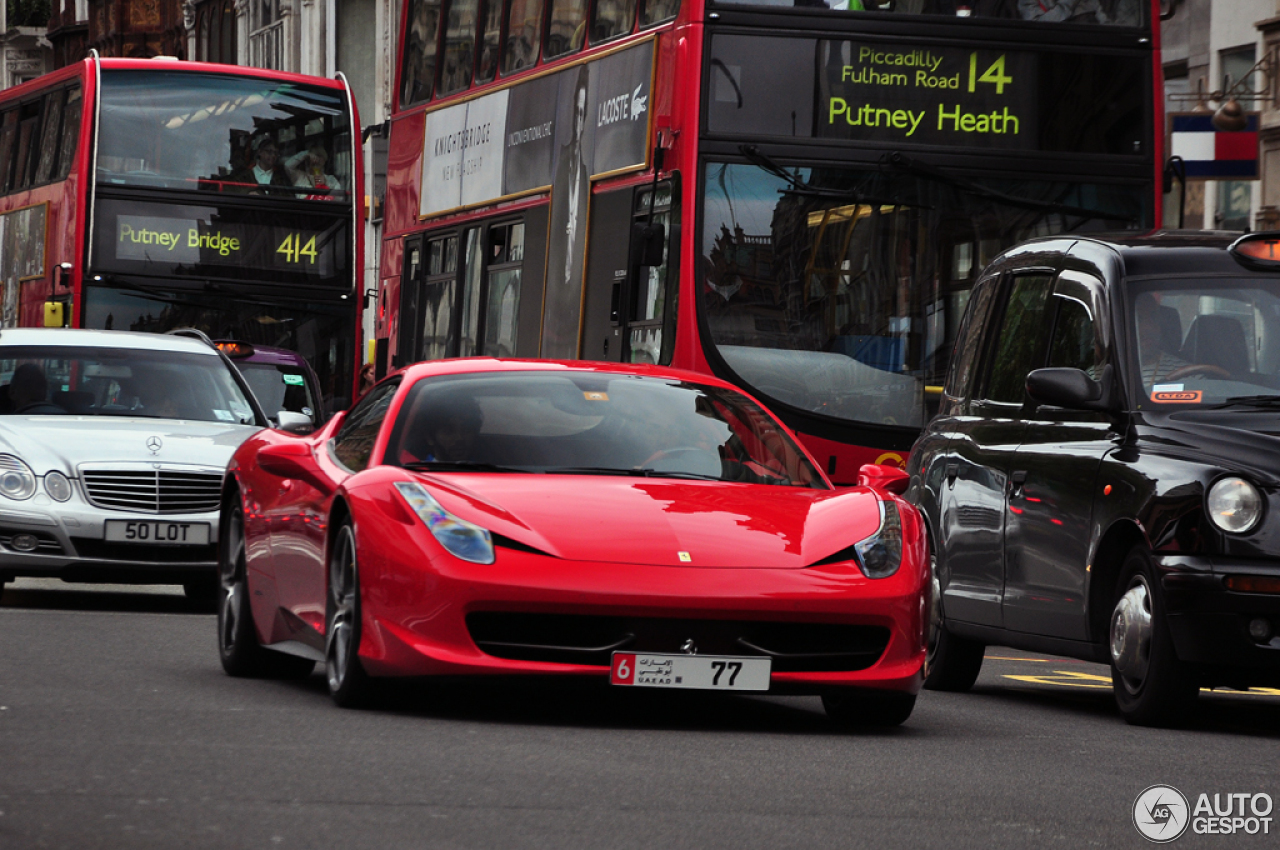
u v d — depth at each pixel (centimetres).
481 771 1753
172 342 4303
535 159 4850
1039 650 2683
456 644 2075
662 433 2377
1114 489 2484
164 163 6819
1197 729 2408
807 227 4072
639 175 4234
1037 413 2756
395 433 2327
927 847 1470
